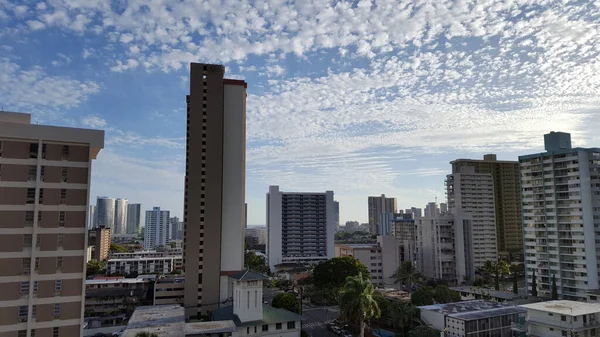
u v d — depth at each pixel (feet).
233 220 392.88
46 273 188.24
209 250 371.76
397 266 550.77
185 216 399.03
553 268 412.57
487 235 653.71
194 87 390.63
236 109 407.03
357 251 547.08
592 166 402.31
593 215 395.75
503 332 263.90
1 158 188.14
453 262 534.78
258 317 255.09
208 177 381.40
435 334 252.42
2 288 180.04
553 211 416.87
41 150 194.70
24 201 189.26
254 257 647.15
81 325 190.39
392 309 289.12
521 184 451.53
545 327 236.63
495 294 407.64
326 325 322.96
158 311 267.39
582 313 226.79
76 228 196.24
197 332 221.05
